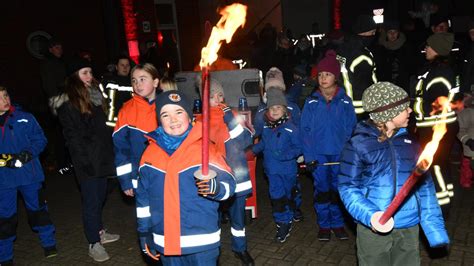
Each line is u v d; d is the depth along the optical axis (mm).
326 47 8648
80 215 6125
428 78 4504
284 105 4395
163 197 2693
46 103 11516
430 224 2791
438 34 4426
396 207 2314
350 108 4371
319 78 4312
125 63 6570
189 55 15594
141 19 13914
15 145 4273
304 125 4441
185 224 2689
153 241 2869
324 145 4395
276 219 4719
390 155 2758
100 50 13328
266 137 4543
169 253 2701
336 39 8250
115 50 12141
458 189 5852
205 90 2076
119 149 3877
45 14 12133
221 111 3791
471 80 5742
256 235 4996
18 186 4391
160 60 10594
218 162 2678
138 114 3768
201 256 2746
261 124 4637
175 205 2678
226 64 7129
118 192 6879
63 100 4285
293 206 4730
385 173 2768
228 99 5824
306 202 5875
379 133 2781
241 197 3953
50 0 12203
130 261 4648
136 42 13445
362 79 4988
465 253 4242
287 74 10094
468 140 5312
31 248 5168
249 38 11945
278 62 10109
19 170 4340
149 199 2785
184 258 2820
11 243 4457
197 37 15828
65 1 12500
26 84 11836
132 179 3902
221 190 2518
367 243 2902
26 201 4625
